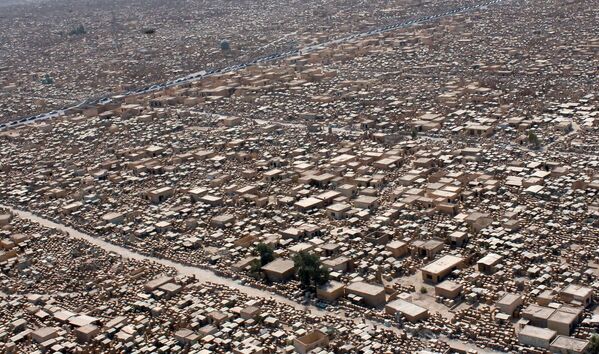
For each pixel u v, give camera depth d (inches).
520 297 7480.3
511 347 6845.5
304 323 7672.2
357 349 7042.3
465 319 7377.0
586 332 6943.9
